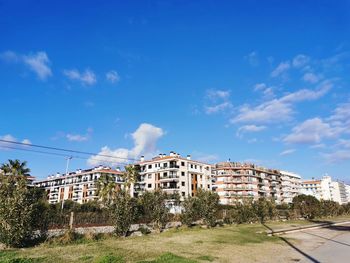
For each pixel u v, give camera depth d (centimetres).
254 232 2738
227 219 3841
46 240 1867
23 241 1730
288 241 2277
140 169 9375
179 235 2348
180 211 3638
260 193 11581
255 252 1664
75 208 4759
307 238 2559
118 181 10431
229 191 10944
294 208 6122
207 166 9656
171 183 8575
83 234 2123
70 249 1561
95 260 1253
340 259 1520
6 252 1462
